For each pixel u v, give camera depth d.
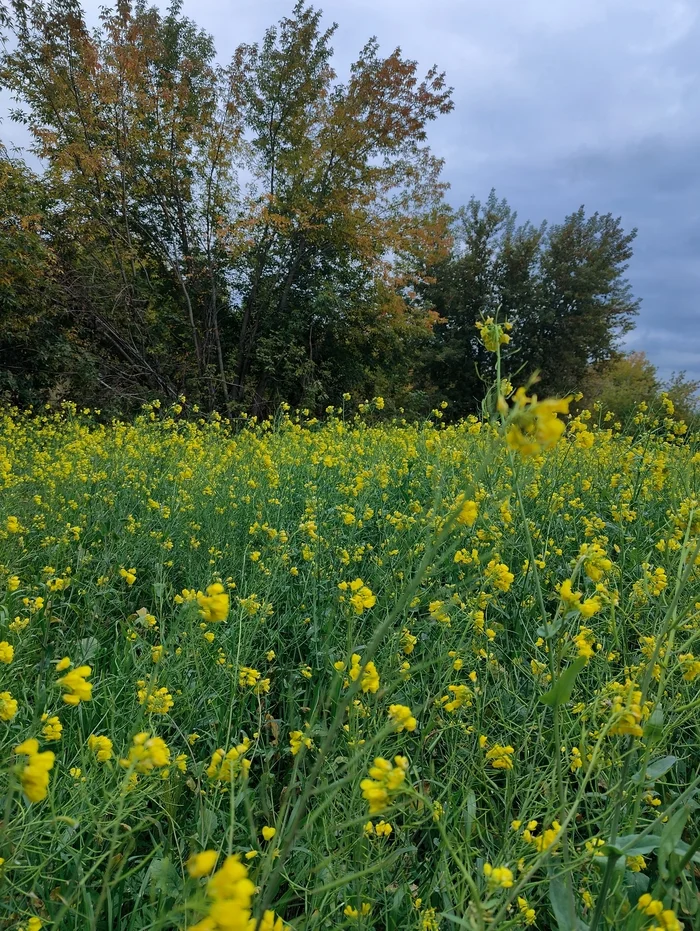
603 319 28.59
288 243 16.56
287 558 3.26
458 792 1.98
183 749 2.26
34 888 1.57
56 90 14.59
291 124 16.28
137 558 3.67
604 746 1.87
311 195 16.31
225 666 2.41
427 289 27.30
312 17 15.89
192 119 15.07
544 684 2.16
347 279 17.59
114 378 14.49
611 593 1.91
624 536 3.44
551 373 27.86
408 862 1.91
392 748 2.09
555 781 1.74
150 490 4.92
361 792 1.80
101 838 1.62
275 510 4.32
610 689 1.67
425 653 2.61
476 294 27.06
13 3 13.81
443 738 2.36
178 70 15.93
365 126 15.93
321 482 5.17
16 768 1.10
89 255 13.99
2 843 1.24
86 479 4.87
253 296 16.03
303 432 7.58
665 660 1.66
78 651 2.60
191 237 16.03
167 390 15.01
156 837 1.98
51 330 13.40
